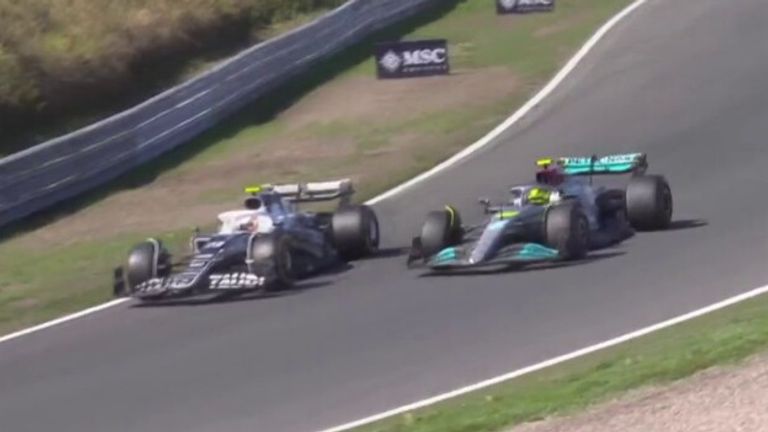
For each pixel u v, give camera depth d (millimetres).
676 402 35750
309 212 72562
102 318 61062
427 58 112625
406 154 91125
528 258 58812
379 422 40625
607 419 35375
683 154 83188
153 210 83062
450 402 41906
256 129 101562
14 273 71125
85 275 69688
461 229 63406
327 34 122250
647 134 89688
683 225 65750
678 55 112062
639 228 65250
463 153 90375
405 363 47656
